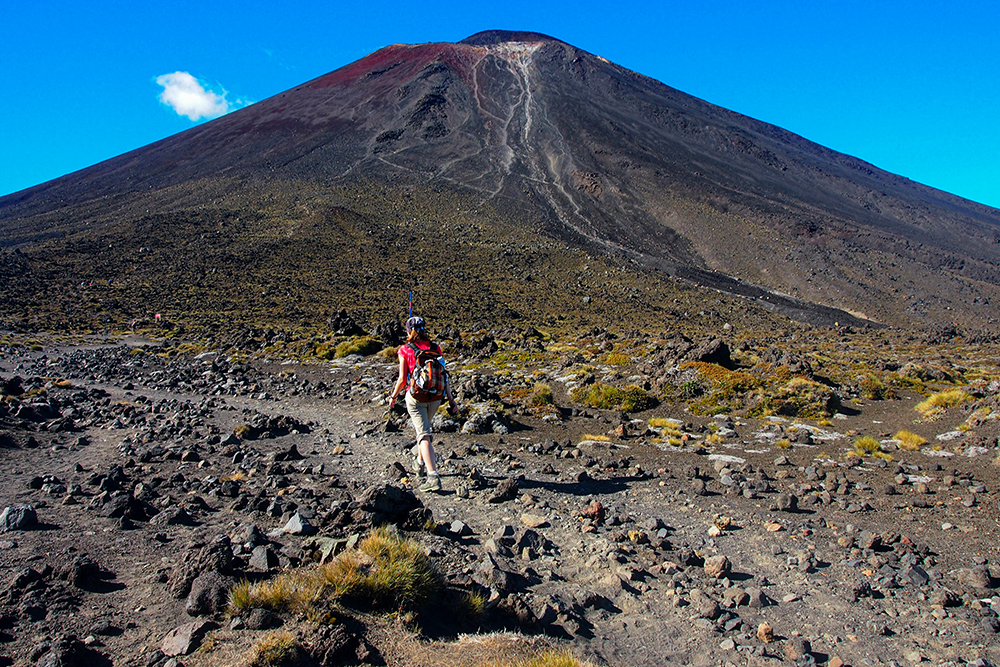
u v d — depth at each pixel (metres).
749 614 4.91
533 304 74.06
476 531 6.28
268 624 3.61
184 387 18.53
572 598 4.86
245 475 8.06
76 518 5.63
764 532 6.85
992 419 12.51
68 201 158.25
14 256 66.00
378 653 3.52
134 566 4.57
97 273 65.88
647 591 5.19
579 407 15.94
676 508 7.71
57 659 3.12
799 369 18.94
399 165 182.00
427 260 92.38
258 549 4.59
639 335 39.22
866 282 129.75
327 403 15.95
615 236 149.38
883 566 5.87
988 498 7.98
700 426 13.66
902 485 8.84
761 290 123.88
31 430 10.30
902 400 18.53
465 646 3.77
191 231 89.62
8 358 26.44
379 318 54.25
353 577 3.99
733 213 166.62
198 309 54.12
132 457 8.63
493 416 12.85
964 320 109.50
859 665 4.19
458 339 34.88
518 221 141.75
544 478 8.86
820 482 9.06
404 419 13.16
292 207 118.81
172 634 3.49
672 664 4.12
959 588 5.43
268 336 36.62
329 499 6.86
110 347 34.38
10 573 4.20
